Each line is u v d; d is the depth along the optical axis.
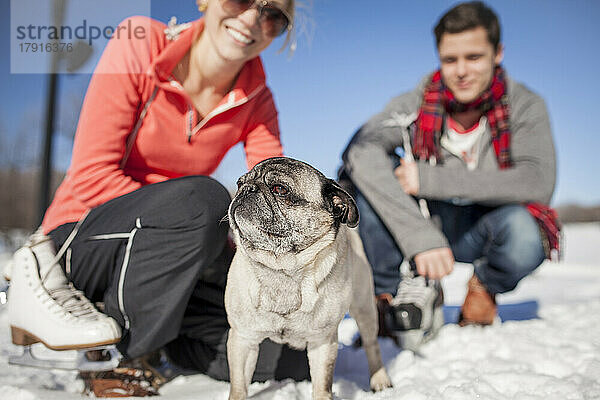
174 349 0.98
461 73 1.22
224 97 1.04
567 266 3.22
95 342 0.78
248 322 0.80
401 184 1.25
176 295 0.83
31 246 0.86
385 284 1.27
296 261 0.79
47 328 0.80
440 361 1.05
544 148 1.26
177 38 0.95
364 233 1.28
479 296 1.33
